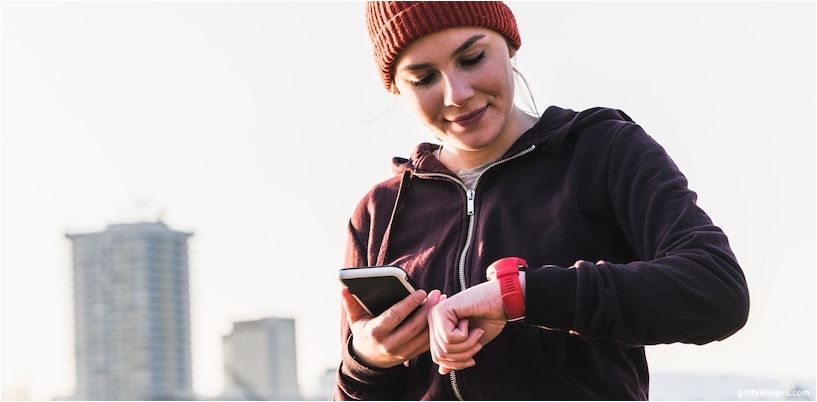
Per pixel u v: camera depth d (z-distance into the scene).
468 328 2.23
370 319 2.40
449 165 2.70
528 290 2.19
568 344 2.39
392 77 2.62
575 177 2.48
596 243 2.45
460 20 2.45
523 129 2.64
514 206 2.52
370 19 2.60
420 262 2.60
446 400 2.49
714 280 2.19
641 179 2.40
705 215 2.33
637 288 2.18
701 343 2.26
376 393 2.53
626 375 2.44
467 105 2.47
